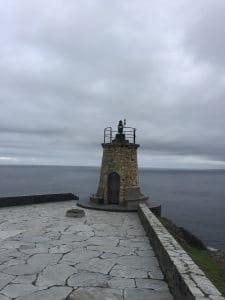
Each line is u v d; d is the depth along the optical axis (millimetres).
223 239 44438
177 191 125750
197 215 65000
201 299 5461
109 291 7980
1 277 8766
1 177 177375
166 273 8656
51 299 7480
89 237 13336
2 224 15547
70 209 19016
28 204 21953
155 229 11711
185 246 17328
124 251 11406
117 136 22750
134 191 21875
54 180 161250
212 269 12570
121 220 17234
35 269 9414
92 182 149375
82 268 9578
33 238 12961
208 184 185875
